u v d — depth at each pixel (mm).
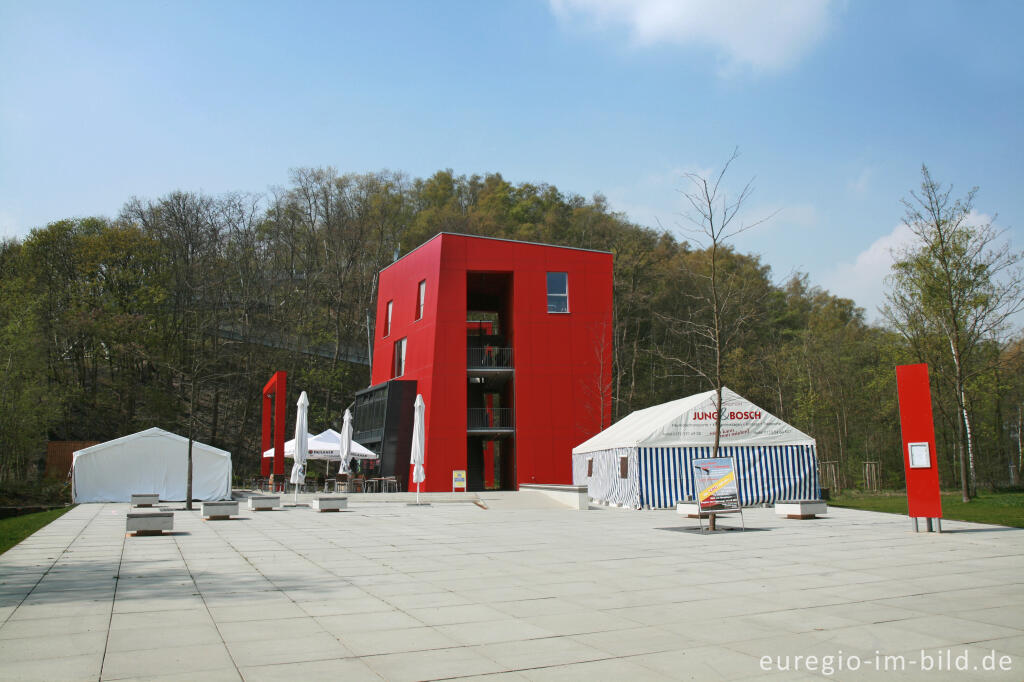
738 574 9578
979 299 26141
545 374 37375
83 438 46312
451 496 28625
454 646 5812
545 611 7199
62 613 7000
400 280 42375
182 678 4895
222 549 12500
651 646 5828
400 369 41438
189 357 51906
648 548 12664
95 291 48906
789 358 46250
